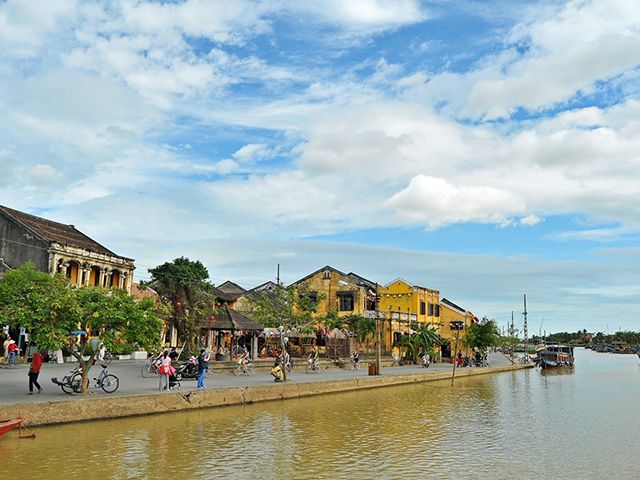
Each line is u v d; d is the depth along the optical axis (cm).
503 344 11681
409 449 2070
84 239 5072
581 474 1775
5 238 4378
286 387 3391
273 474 1673
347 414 2880
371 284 7450
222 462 1788
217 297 5666
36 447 1878
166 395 2622
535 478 1716
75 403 2261
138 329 2570
